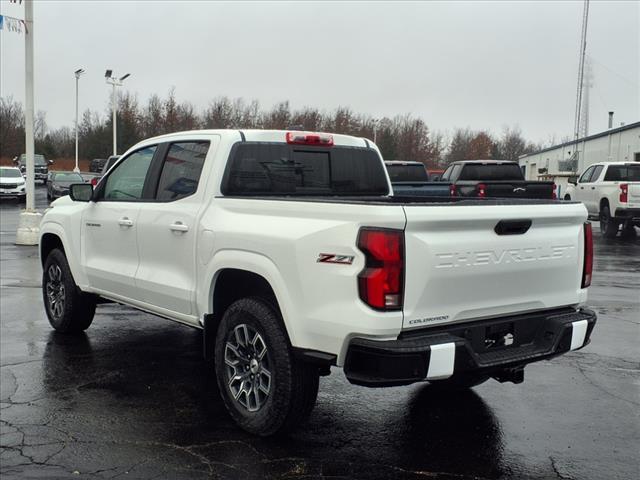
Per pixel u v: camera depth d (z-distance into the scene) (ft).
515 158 266.16
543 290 14.16
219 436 14.15
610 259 45.09
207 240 15.05
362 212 11.89
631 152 102.94
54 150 270.26
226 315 14.57
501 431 14.66
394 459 13.16
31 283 32.58
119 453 13.24
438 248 12.14
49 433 14.19
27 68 48.44
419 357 11.73
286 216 13.44
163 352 20.49
